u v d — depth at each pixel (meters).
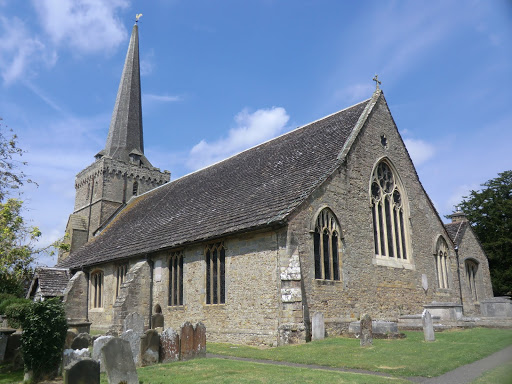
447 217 46.59
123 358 10.77
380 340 17.27
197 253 22.89
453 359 13.01
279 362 14.13
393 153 26.41
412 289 25.06
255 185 24.88
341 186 21.81
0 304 20.98
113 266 29.78
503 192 44.78
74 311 31.38
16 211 24.22
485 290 32.69
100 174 46.75
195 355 14.79
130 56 54.81
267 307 18.44
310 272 19.05
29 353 11.42
